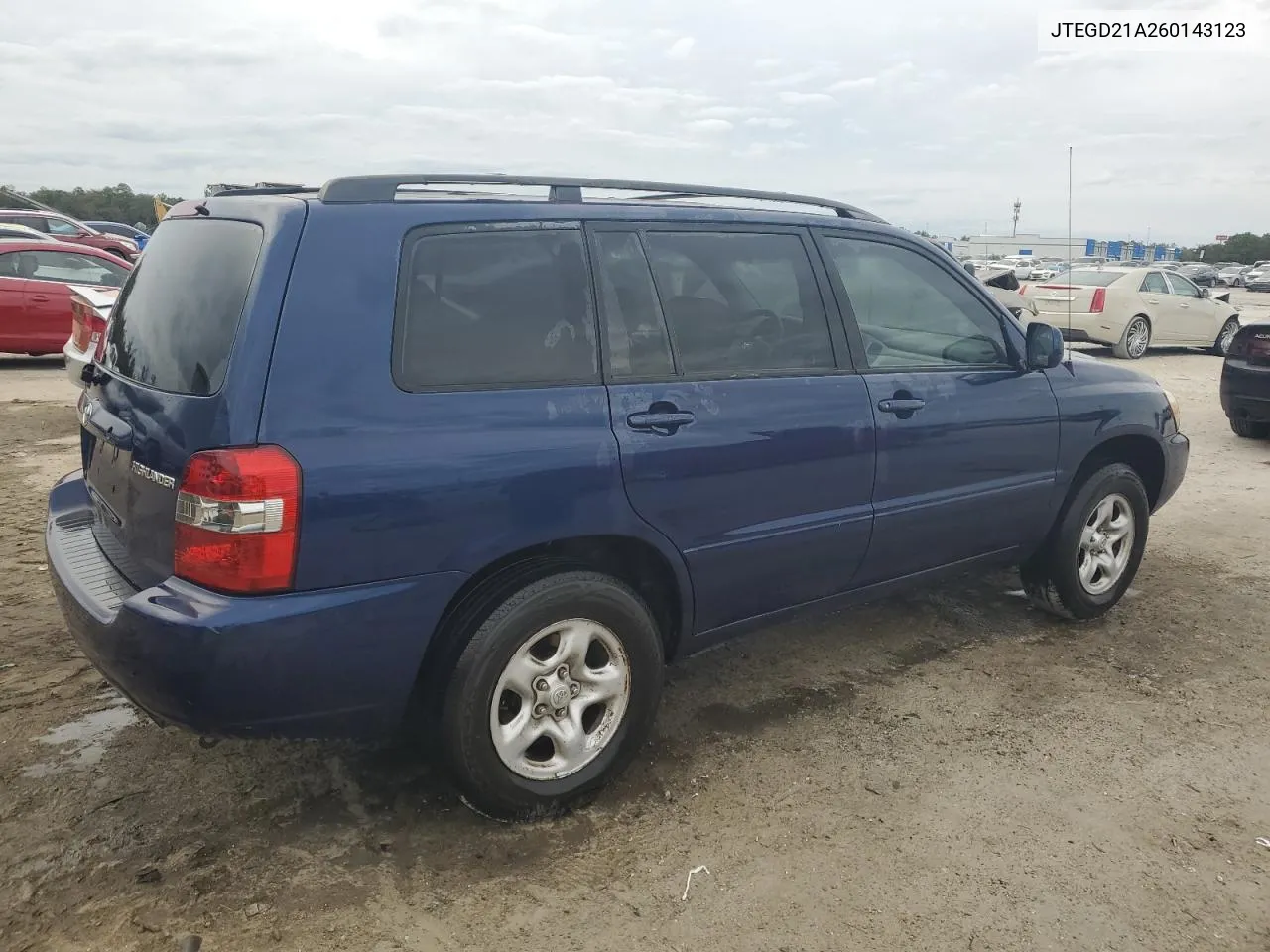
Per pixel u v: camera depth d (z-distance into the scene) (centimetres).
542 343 292
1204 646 448
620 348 306
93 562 295
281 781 315
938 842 293
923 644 445
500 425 276
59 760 323
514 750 288
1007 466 415
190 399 251
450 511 265
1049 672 416
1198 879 279
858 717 372
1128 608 495
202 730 252
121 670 252
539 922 254
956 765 338
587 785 304
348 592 254
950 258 416
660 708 375
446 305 277
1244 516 671
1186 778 332
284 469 242
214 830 288
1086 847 292
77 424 860
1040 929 256
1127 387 472
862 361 369
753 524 334
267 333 248
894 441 370
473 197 296
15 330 1177
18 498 623
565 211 305
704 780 324
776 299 350
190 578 247
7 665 388
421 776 320
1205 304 1688
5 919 248
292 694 253
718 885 271
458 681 274
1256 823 307
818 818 304
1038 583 467
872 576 384
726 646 437
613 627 302
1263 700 393
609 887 269
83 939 242
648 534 308
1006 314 427
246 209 280
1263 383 884
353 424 254
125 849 278
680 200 349
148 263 320
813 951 246
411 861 277
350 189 273
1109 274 1625
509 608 278
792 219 362
